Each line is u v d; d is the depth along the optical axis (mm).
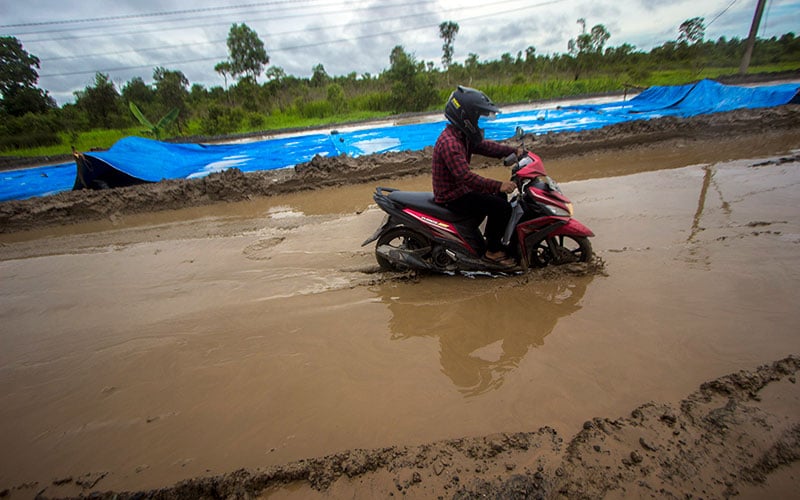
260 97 27609
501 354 3014
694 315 3186
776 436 2092
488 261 4207
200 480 2133
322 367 3014
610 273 3953
